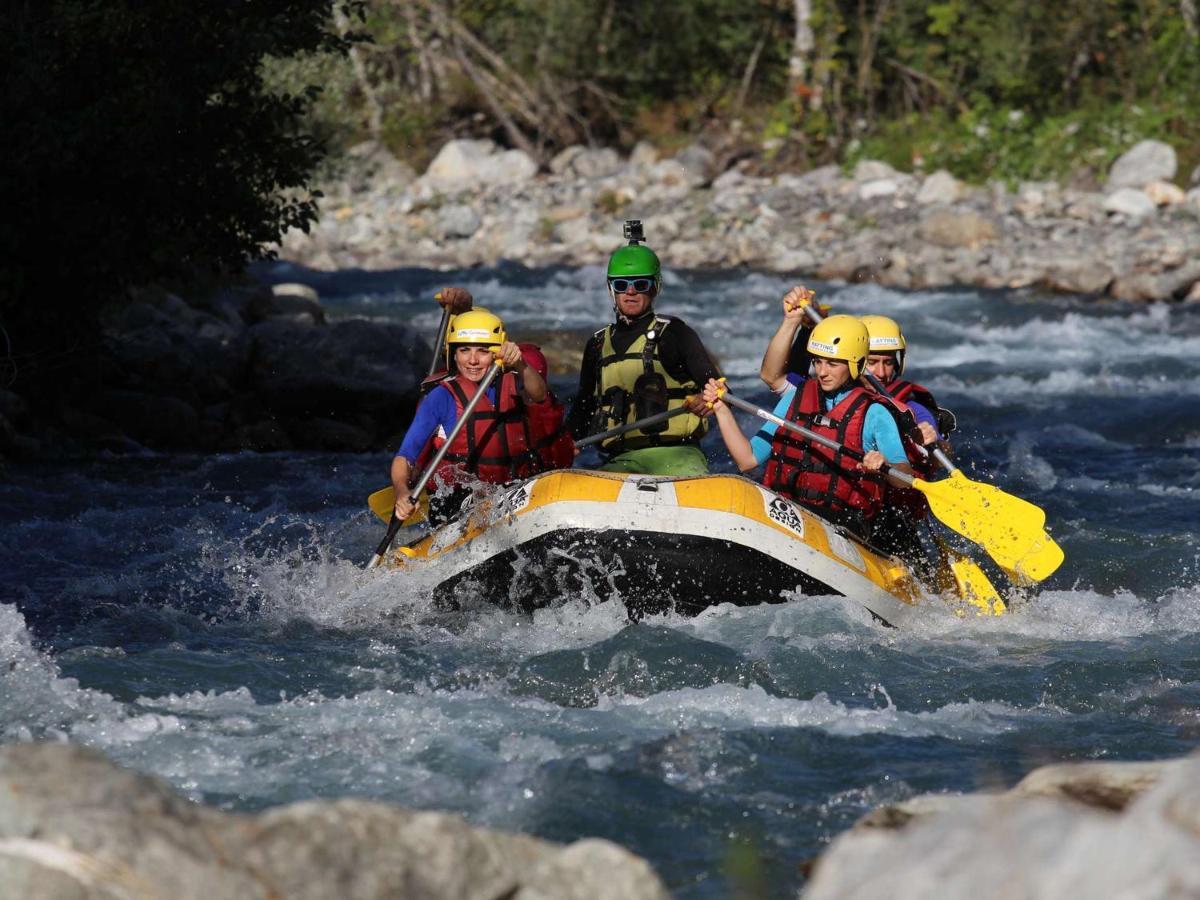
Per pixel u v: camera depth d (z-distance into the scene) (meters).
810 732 14.30
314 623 18.95
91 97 31.94
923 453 20.02
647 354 20.61
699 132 82.06
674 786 12.82
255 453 32.25
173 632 18.56
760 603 18.27
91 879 7.58
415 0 83.00
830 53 78.00
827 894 7.28
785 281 59.75
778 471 19.89
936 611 19.44
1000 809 7.32
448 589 18.67
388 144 83.12
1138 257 56.59
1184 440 33.97
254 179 35.25
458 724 14.48
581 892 8.37
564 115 83.44
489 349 19.31
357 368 35.53
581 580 18.16
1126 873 6.41
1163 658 17.36
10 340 32.34
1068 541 23.70
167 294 42.69
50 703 14.98
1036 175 68.88
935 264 58.88
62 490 27.53
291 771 13.09
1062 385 41.00
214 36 32.25
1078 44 75.62
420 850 8.34
